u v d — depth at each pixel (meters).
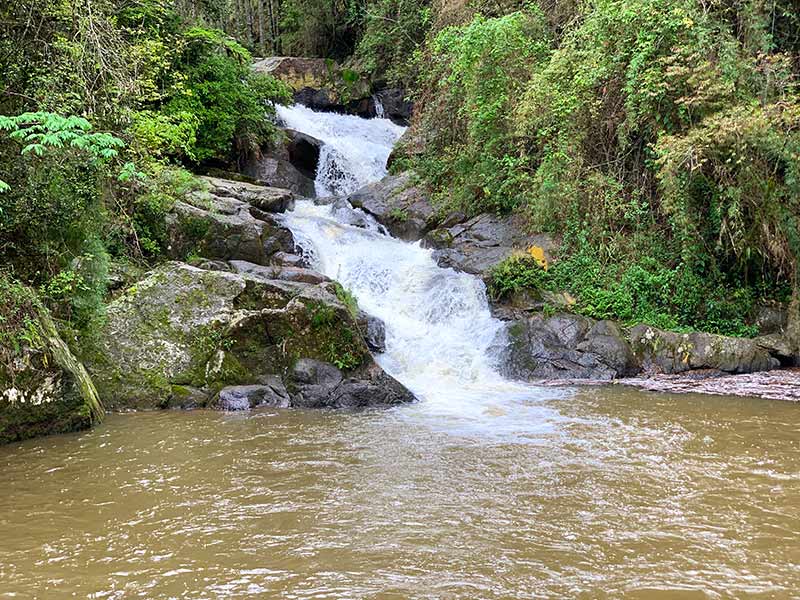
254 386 9.46
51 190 9.31
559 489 5.86
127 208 11.88
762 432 7.71
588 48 13.57
